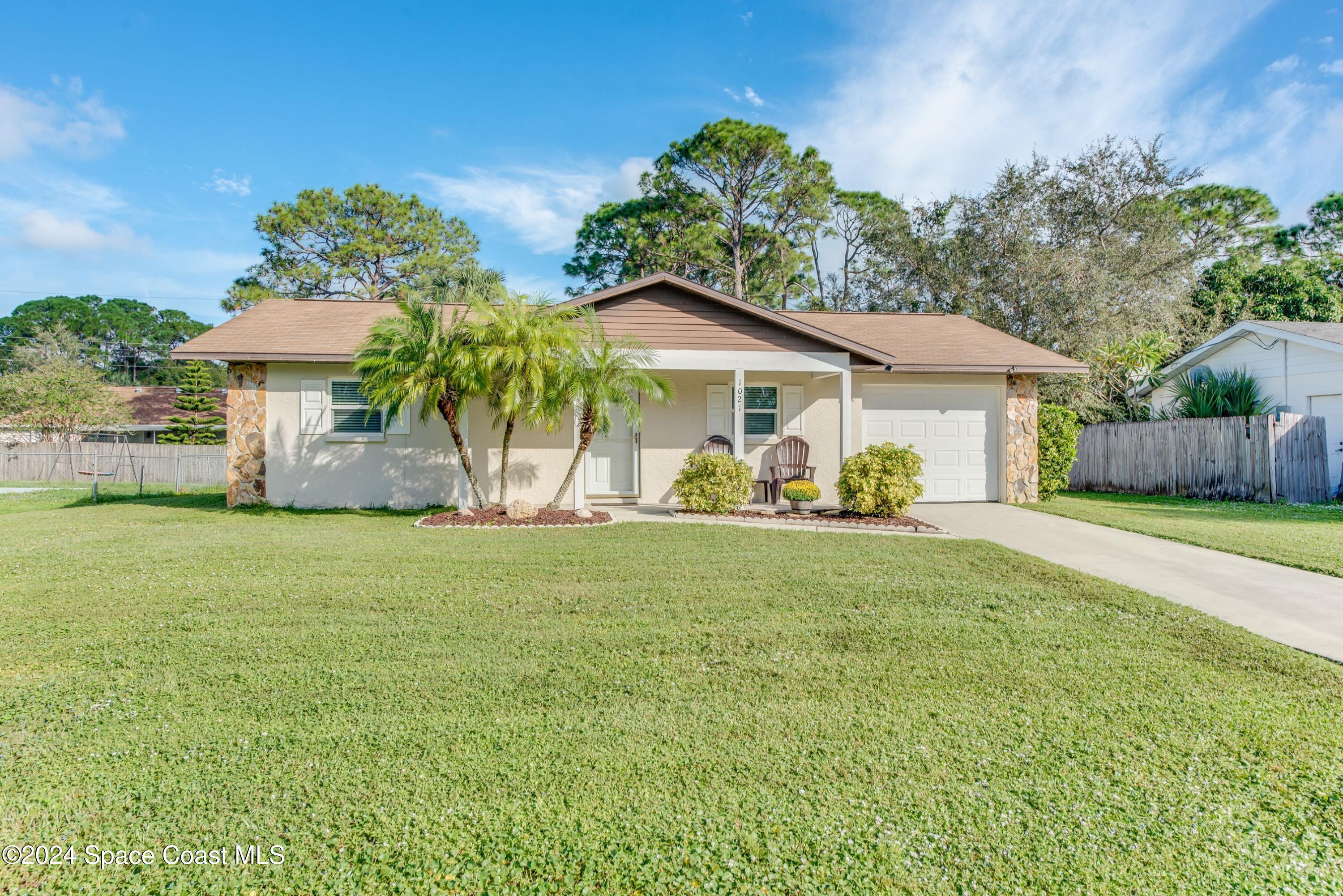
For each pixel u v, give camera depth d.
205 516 10.54
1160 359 18.27
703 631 4.97
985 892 2.38
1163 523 9.99
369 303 14.30
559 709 3.70
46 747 3.21
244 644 4.59
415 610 5.42
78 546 7.72
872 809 2.83
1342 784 3.06
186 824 2.67
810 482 10.98
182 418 30.22
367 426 11.62
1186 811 2.85
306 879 2.38
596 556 7.40
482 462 11.71
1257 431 13.27
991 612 5.54
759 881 2.41
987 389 12.96
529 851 2.54
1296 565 7.19
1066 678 4.21
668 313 11.26
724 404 12.53
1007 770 3.14
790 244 25.80
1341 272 27.12
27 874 2.39
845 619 5.29
